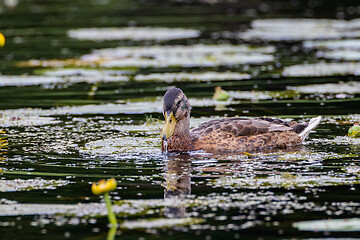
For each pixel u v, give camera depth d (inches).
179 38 1029.2
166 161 462.0
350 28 1068.5
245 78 764.0
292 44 965.2
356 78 744.3
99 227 337.4
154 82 756.0
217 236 323.3
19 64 864.9
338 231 328.8
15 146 500.1
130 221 345.4
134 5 1374.3
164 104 494.9
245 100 660.1
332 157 464.8
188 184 405.7
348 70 788.0
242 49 937.5
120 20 1197.1
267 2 1379.2
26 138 524.7
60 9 1336.1
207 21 1166.3
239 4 1373.0
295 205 364.8
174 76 782.5
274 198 377.1
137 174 429.1
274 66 823.7
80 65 860.0
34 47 976.3
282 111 607.8
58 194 390.0
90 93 706.2
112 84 751.1
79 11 1306.6
